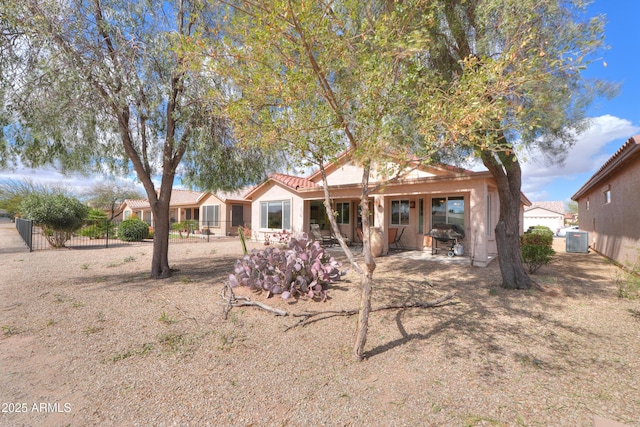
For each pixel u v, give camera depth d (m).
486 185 9.61
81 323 4.81
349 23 3.58
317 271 6.19
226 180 9.69
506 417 2.62
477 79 2.98
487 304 5.66
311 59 3.34
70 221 15.27
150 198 7.93
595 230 14.72
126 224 19.91
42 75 5.79
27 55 6.01
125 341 4.18
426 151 3.54
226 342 4.13
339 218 16.39
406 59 3.64
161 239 8.06
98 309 5.46
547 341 4.13
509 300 5.89
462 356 3.74
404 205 13.96
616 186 10.55
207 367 3.51
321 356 3.78
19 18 5.48
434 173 11.16
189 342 4.14
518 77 3.02
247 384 3.18
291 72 3.38
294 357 3.75
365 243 3.76
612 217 11.10
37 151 6.56
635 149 7.36
